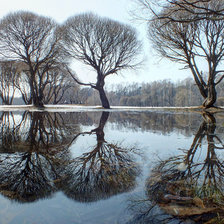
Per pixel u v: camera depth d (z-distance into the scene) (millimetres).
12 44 16734
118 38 17438
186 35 11641
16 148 3084
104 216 1203
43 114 11062
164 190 1565
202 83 13516
